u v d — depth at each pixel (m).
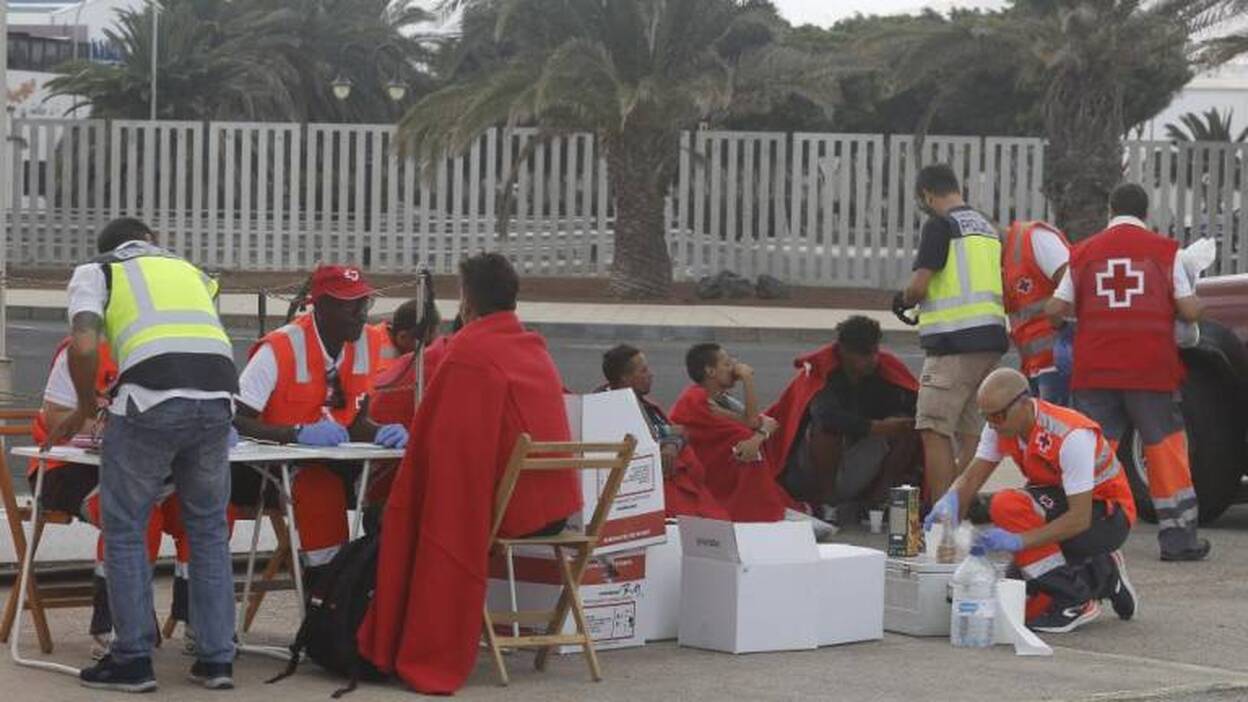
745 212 35.22
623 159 32.75
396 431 8.58
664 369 22.45
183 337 7.66
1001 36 32.34
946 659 8.80
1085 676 8.41
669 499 10.16
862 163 35.16
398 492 8.00
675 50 31.31
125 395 7.59
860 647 9.09
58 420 8.25
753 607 8.84
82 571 10.48
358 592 8.03
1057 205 34.28
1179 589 10.91
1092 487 9.34
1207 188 34.88
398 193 35.91
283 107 49.38
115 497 7.67
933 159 34.97
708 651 8.91
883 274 35.25
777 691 8.02
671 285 33.62
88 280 7.66
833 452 12.58
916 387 12.69
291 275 35.44
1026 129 45.22
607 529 8.77
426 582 7.89
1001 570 9.53
